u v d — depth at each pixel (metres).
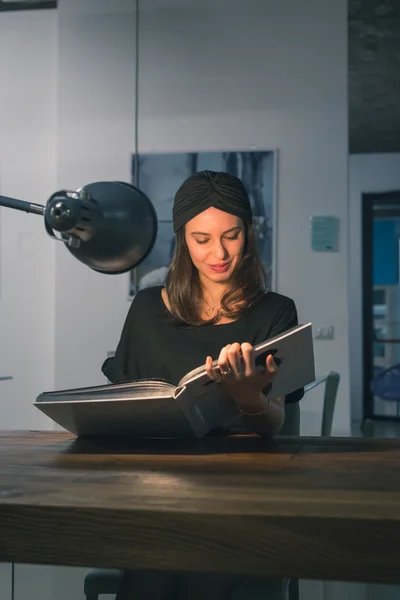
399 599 0.97
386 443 1.25
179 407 1.12
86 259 1.47
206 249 1.58
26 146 4.28
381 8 4.48
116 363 1.67
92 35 4.18
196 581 1.12
